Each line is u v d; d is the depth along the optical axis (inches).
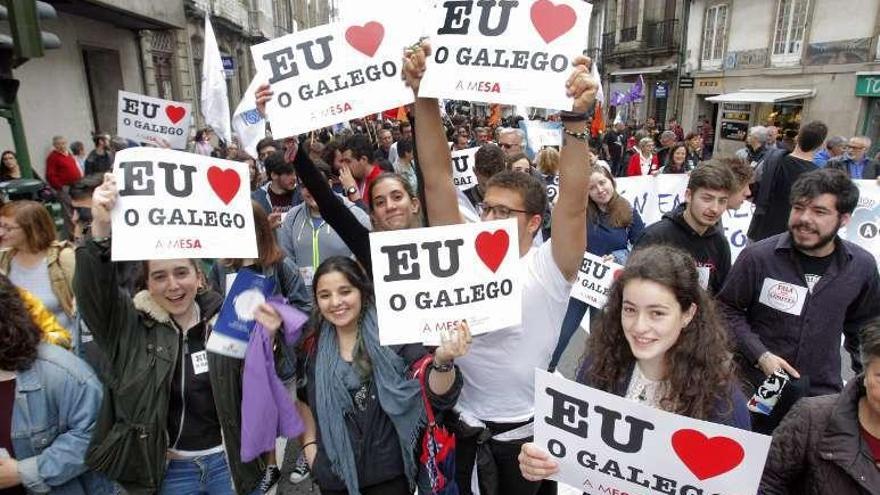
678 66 996.6
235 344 90.2
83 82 466.9
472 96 96.2
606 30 1263.5
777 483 71.1
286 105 102.3
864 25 630.5
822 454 66.4
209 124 326.3
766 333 109.2
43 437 85.6
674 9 1019.9
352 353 91.9
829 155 349.7
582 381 77.5
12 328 81.3
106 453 88.0
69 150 423.8
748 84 818.8
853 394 65.3
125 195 83.4
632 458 68.2
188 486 96.3
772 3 764.0
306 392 98.3
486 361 90.5
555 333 91.2
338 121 103.0
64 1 387.9
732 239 203.2
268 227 127.6
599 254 169.3
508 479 93.7
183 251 86.4
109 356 90.0
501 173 93.8
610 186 167.5
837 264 103.7
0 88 175.5
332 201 110.3
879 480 63.0
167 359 91.4
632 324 68.6
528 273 90.7
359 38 101.7
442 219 103.0
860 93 638.5
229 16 882.1
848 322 108.0
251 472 97.0
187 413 94.7
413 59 97.1
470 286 81.7
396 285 81.4
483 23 95.0
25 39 156.7
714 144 900.6
